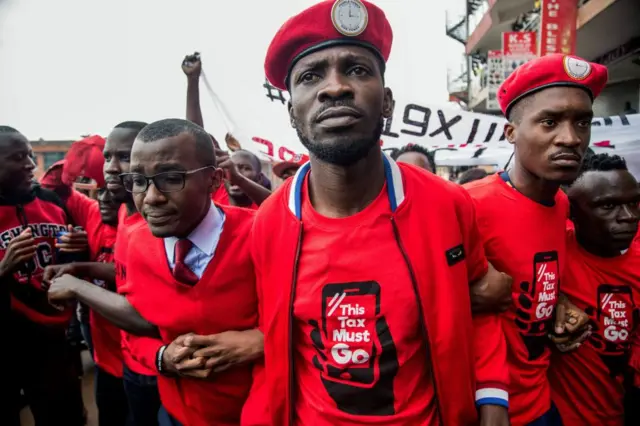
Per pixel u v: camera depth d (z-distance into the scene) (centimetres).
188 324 152
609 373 181
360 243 120
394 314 117
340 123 109
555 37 627
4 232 229
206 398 157
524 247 159
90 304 172
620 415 183
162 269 153
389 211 121
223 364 143
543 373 168
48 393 243
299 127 119
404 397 119
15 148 225
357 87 111
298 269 125
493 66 1073
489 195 165
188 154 144
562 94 142
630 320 178
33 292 235
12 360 230
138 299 158
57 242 238
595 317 179
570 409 185
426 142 418
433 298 120
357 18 111
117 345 248
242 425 148
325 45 113
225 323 153
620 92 920
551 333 168
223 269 149
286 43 118
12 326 229
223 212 163
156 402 207
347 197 122
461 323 122
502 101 164
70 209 275
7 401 235
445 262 121
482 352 135
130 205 206
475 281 139
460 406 123
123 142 204
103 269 218
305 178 133
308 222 125
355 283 119
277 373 132
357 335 118
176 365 144
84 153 255
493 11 1334
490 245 162
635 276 174
